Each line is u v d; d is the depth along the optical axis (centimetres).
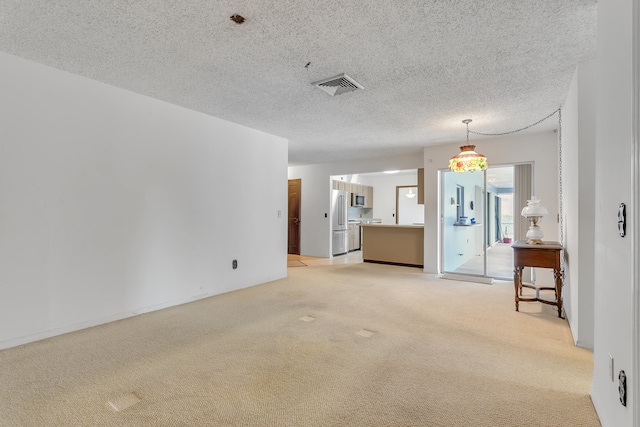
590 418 164
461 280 506
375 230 686
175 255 363
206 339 267
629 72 124
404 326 298
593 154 252
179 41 229
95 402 177
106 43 232
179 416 166
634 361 116
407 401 180
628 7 125
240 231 443
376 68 270
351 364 223
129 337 270
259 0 184
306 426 159
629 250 124
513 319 318
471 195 732
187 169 375
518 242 375
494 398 183
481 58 253
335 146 581
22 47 237
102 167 301
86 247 290
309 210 808
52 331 269
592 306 250
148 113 337
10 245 247
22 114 252
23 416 165
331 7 189
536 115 397
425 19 201
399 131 473
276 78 291
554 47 235
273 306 361
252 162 462
